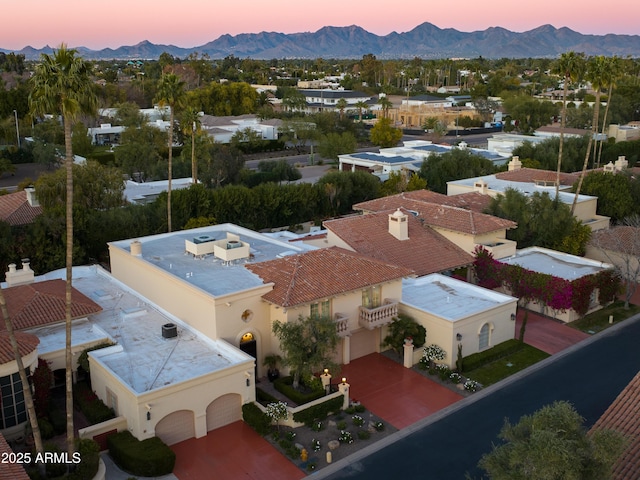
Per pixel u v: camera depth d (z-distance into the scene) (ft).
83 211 164.04
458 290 130.00
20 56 643.86
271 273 110.63
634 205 190.39
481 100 494.18
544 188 194.90
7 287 118.83
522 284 138.82
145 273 118.21
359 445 88.28
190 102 467.11
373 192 234.58
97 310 109.91
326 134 383.24
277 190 209.67
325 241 147.02
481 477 80.23
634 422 64.28
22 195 184.14
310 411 92.89
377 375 109.40
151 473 79.77
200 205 190.29
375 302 117.08
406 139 420.77
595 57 190.60
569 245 159.84
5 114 367.86
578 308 133.28
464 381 106.73
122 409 87.92
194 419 89.25
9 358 85.56
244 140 372.58
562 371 111.04
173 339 103.30
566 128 349.41
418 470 82.38
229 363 94.89
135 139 309.63
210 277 110.32
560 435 53.93
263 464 83.66
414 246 145.28
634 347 121.08
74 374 99.81
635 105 401.29
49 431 87.20
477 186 188.03
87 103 75.36
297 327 97.45
